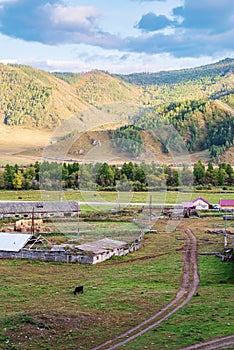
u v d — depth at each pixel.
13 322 32.03
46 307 36.53
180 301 37.69
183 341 28.72
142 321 32.97
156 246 63.34
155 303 37.25
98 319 33.34
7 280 46.69
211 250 59.81
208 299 37.84
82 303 37.62
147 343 28.70
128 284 44.06
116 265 53.09
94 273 49.38
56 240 62.84
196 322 32.16
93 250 56.06
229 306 35.56
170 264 52.16
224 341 28.52
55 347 28.48
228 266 49.78
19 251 57.12
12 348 28.09
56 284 44.91
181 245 63.75
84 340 29.58
